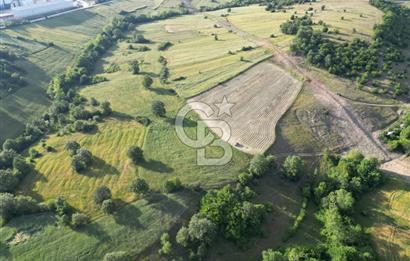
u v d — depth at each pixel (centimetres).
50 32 19462
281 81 12325
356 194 8744
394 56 12638
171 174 8912
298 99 11425
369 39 13562
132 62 15250
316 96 11531
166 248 7219
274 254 7012
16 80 13838
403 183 9106
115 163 9394
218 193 8231
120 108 11931
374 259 7156
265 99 11606
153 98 12294
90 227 7656
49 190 8738
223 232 7675
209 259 7381
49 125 11869
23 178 9194
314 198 8794
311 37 13350
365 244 7575
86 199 8356
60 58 17050
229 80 12656
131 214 7925
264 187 8850
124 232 7594
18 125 12138
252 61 13512
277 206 8544
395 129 10700
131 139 10288
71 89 13675
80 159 9231
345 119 10962
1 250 7281
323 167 9556
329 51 12800
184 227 7525
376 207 8506
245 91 12069
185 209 8062
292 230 8025
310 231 8094
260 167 8750
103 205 7800
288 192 8888
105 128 10900
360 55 12612
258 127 10462
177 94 12325
